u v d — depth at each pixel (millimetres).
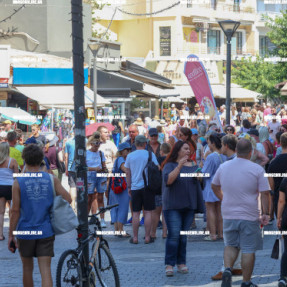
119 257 22469
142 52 103312
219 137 24328
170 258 19516
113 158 29781
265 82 93625
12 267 21172
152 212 25641
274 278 18844
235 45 109312
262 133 31703
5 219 31203
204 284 18453
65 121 54406
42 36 66000
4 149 25094
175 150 19406
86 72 54000
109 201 26594
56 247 24469
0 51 50781
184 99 94188
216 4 105938
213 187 17188
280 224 17125
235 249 16953
